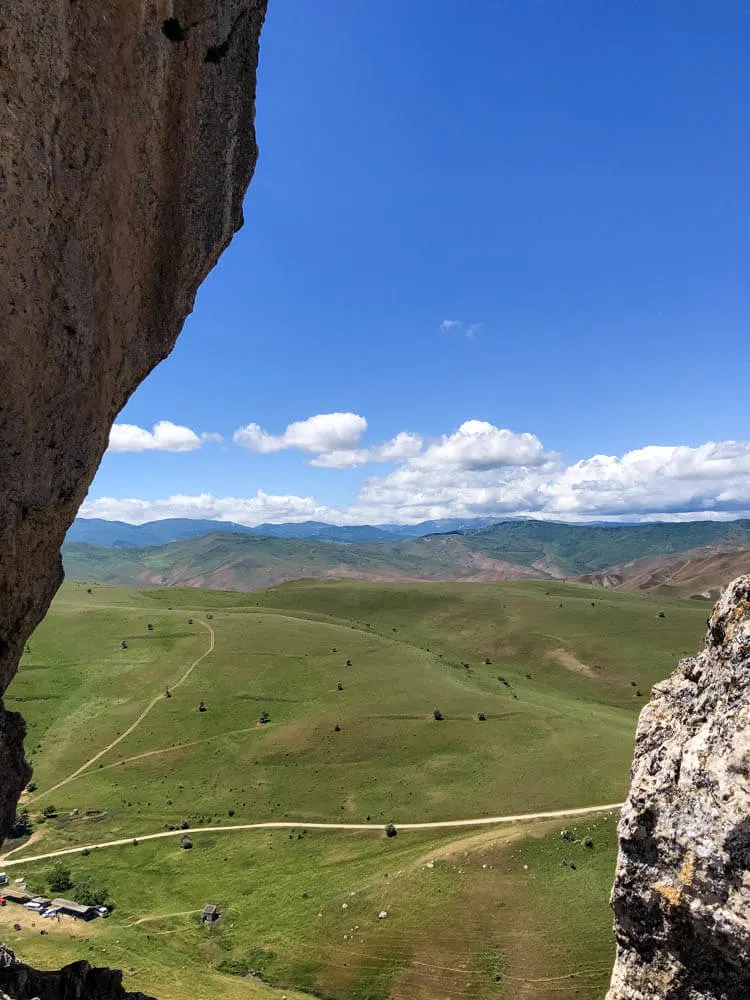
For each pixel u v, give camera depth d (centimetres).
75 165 1797
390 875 7756
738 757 872
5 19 1528
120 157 1983
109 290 2038
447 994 5619
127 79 1959
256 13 2511
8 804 1980
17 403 1714
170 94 2161
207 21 2231
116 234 2022
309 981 6103
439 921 6538
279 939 6919
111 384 2153
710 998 852
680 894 877
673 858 904
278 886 8375
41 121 1666
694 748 943
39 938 6731
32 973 1839
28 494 1791
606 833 7706
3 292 1620
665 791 955
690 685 1069
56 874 8856
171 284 2386
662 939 906
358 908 7175
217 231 2506
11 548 1811
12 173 1600
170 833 10431
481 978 5722
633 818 969
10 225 1611
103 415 2114
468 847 7831
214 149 2400
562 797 9756
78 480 1984
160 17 2044
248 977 6244
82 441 1991
